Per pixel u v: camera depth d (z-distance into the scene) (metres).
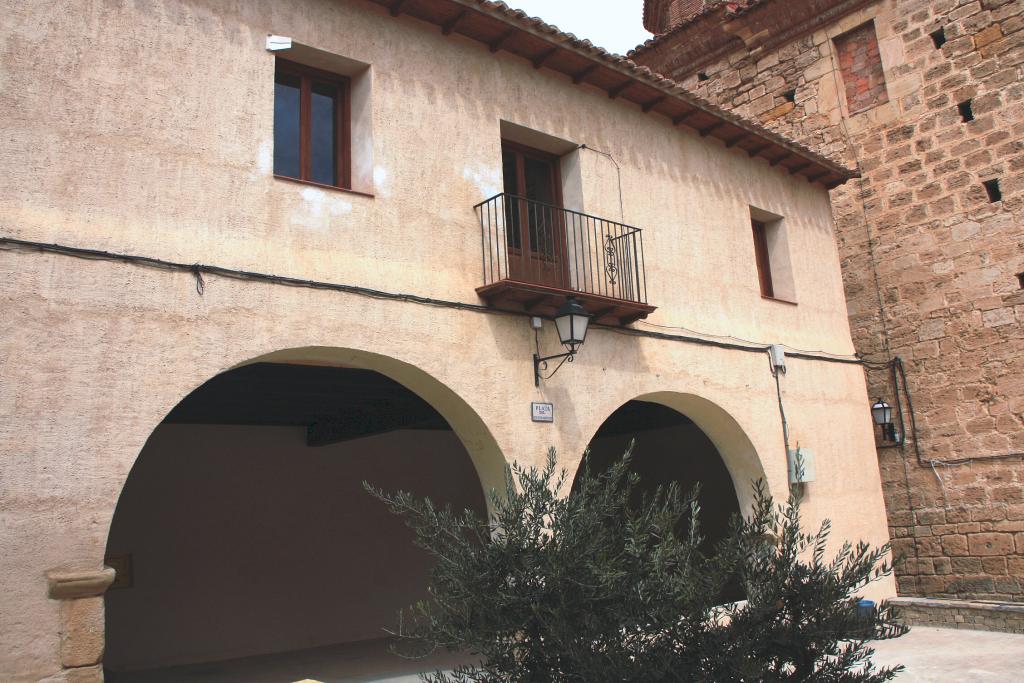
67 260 5.39
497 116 8.13
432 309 7.09
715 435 9.96
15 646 4.80
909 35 12.62
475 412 7.18
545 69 8.74
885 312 12.50
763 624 4.44
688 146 10.18
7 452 4.97
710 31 14.71
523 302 7.61
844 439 11.07
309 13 6.97
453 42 7.94
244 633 10.35
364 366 6.95
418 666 8.88
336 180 7.28
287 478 11.12
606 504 4.73
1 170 5.28
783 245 11.26
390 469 12.16
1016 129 11.49
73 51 5.70
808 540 4.84
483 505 13.03
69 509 5.12
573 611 4.41
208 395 8.80
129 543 9.75
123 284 5.57
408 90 7.46
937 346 11.95
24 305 5.18
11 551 4.89
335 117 7.41
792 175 11.66
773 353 10.31
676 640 4.39
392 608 11.67
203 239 5.99
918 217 12.31
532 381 7.67
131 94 5.89
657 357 8.95
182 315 5.77
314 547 11.17
